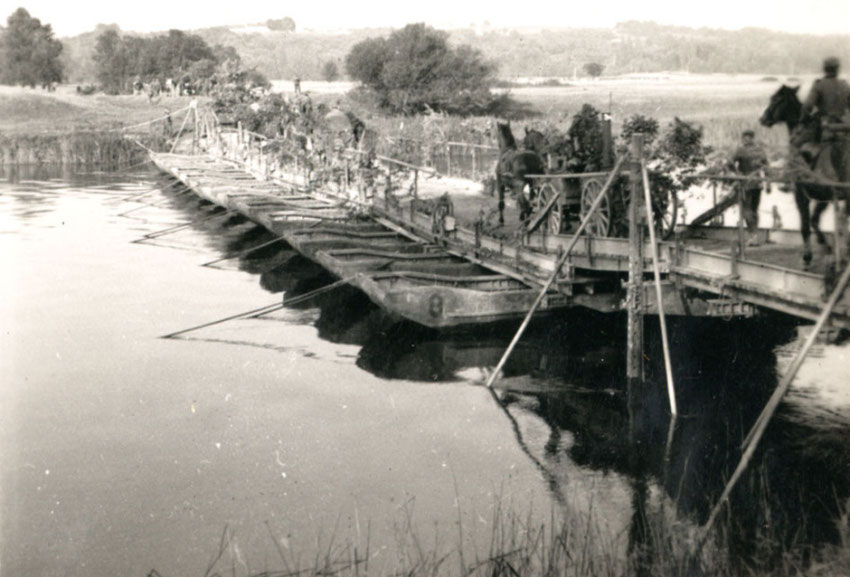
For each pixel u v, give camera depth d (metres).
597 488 8.90
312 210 23.03
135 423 10.92
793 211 16.94
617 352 13.36
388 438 10.34
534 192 15.38
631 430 10.37
